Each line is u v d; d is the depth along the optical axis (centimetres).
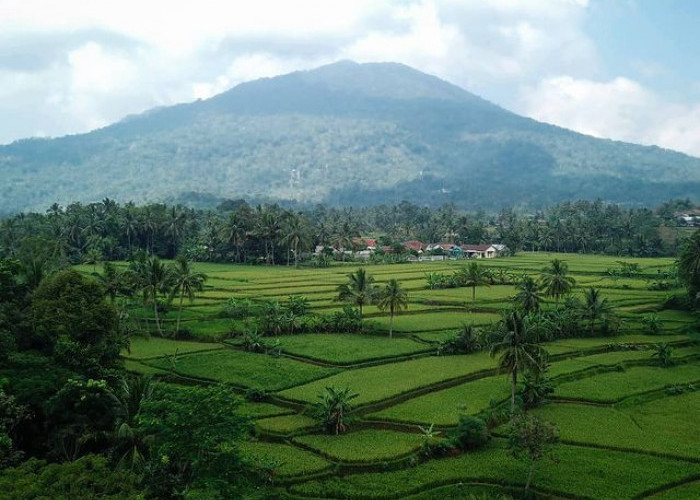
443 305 12288
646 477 5212
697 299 11262
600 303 10144
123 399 5103
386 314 11350
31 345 5891
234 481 4078
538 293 10769
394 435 6038
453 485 5166
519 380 7506
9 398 4553
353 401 6700
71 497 3369
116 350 6128
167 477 4206
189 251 19912
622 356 8919
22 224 17962
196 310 11144
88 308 6084
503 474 5303
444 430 6122
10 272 6300
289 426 6141
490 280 14925
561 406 6950
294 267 18838
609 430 6197
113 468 4500
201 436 4044
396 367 8138
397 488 5053
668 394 7431
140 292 11312
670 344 9550
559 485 5078
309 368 7938
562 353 8975
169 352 8644
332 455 5538
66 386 4828
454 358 8669
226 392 4388
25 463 3788
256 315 10588
